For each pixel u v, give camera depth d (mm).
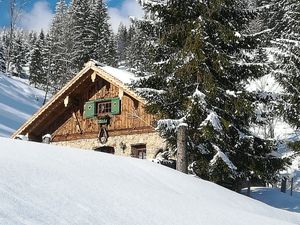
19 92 48219
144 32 15305
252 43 15234
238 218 6426
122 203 5398
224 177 14758
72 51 56031
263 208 9109
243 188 22438
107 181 6273
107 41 63250
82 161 7250
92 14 59250
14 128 34688
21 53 79500
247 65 14578
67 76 54750
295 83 17625
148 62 15484
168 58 15250
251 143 15000
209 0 14445
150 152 20047
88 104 22688
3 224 3658
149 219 5094
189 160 14953
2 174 4914
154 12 14898
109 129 21875
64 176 5746
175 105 14961
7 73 57719
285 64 17969
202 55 13742
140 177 7625
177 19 15000
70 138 23391
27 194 4566
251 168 15328
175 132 14688
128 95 21469
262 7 15258
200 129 13633
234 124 15367
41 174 5473
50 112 23500
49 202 4574
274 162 15602
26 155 6422
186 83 14617
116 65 63281
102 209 4898
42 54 65875
